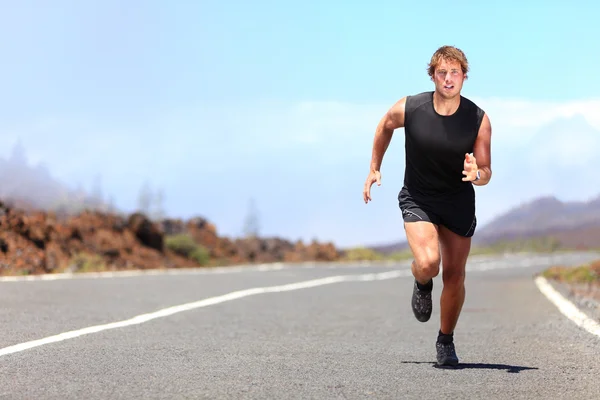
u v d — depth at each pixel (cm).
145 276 4222
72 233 5434
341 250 10075
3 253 4641
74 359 1515
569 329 2139
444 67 1443
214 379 1351
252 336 1952
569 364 1564
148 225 6294
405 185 1533
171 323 2164
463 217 1496
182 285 3572
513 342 1905
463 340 1948
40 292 2906
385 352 1717
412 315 2577
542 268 7356
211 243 7688
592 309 2652
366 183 1538
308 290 3606
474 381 1367
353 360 1590
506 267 7656
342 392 1261
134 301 2731
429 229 1480
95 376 1352
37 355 1548
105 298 2791
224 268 6153
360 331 2119
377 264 8219
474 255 13425
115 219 6144
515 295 3488
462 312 2705
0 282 3312
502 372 1462
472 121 1455
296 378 1376
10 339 1748
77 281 3572
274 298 3098
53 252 4984
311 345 1808
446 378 1395
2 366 1427
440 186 1486
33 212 5372
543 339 1956
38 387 1254
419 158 1479
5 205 5044
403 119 1487
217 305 2712
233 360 1556
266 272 5266
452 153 1452
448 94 1439
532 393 1270
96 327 2000
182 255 6669
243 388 1280
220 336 1931
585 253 13988
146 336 1881
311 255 9206
